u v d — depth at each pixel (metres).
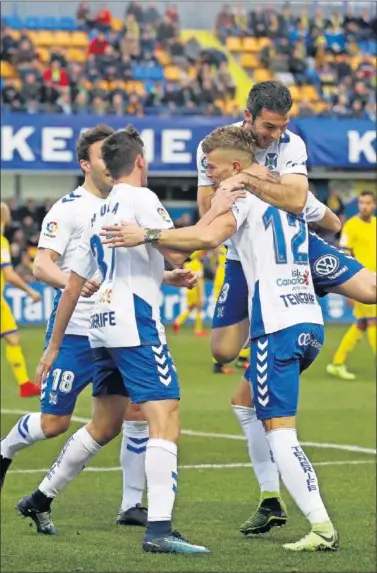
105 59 64.75
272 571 11.70
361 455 21.84
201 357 41.97
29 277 56.03
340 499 17.20
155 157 53.84
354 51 70.94
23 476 19.38
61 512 16.02
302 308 13.09
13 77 63.31
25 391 31.36
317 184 61.75
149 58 66.88
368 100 64.44
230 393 32.03
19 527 14.83
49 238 15.30
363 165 55.16
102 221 13.13
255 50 71.25
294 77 68.12
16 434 14.99
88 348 14.77
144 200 12.95
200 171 13.96
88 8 69.69
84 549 13.12
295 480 12.83
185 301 57.66
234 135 13.02
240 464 20.75
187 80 64.81
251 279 13.11
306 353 13.25
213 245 12.59
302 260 13.24
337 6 73.06
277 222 13.07
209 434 24.59
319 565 12.05
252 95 12.96
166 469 12.82
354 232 33.59
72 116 53.66
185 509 16.30
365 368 38.97
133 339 12.84
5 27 66.19
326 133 54.81
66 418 14.96
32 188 60.16
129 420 15.00
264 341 12.96
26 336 49.53
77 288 13.49
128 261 12.92
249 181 12.80
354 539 13.91
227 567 11.92
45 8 70.25
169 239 12.45
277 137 13.02
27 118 53.34
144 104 60.03
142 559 12.42
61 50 65.12
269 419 12.98
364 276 13.92
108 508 16.38
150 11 70.69
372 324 34.94
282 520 14.10
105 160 13.29
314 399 30.84
